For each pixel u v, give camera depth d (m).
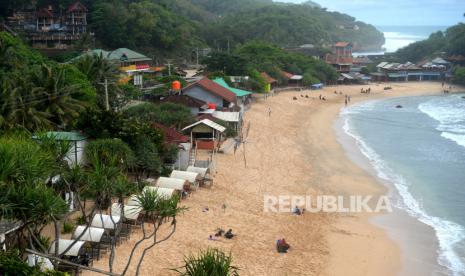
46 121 47.41
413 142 78.50
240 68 118.62
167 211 21.64
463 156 69.38
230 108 81.94
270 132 80.56
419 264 36.56
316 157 66.69
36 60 68.38
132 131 44.09
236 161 59.91
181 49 155.12
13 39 72.69
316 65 159.25
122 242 33.81
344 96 137.88
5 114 44.59
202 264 19.66
